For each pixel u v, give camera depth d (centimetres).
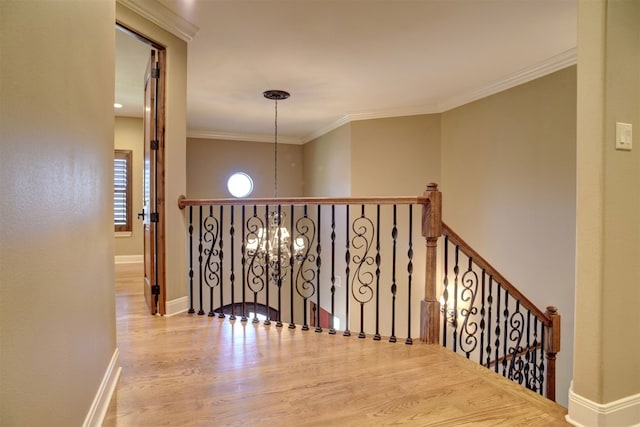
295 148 792
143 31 280
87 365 147
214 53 361
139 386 196
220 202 312
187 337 268
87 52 150
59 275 118
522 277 411
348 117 584
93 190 159
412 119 551
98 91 167
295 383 201
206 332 279
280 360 230
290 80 435
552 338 308
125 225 590
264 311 750
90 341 152
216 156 733
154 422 164
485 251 462
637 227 167
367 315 569
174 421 165
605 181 158
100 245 170
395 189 562
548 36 325
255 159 762
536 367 325
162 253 313
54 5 116
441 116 538
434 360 231
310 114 587
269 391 192
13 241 89
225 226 734
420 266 549
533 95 399
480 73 412
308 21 301
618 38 159
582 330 166
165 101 306
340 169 617
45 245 107
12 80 89
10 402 88
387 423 166
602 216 158
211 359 230
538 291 392
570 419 169
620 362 164
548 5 276
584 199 164
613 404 161
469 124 487
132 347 248
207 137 726
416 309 551
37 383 102
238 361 228
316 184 720
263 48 349
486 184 461
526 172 407
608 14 156
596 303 160
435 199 254
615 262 162
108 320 185
